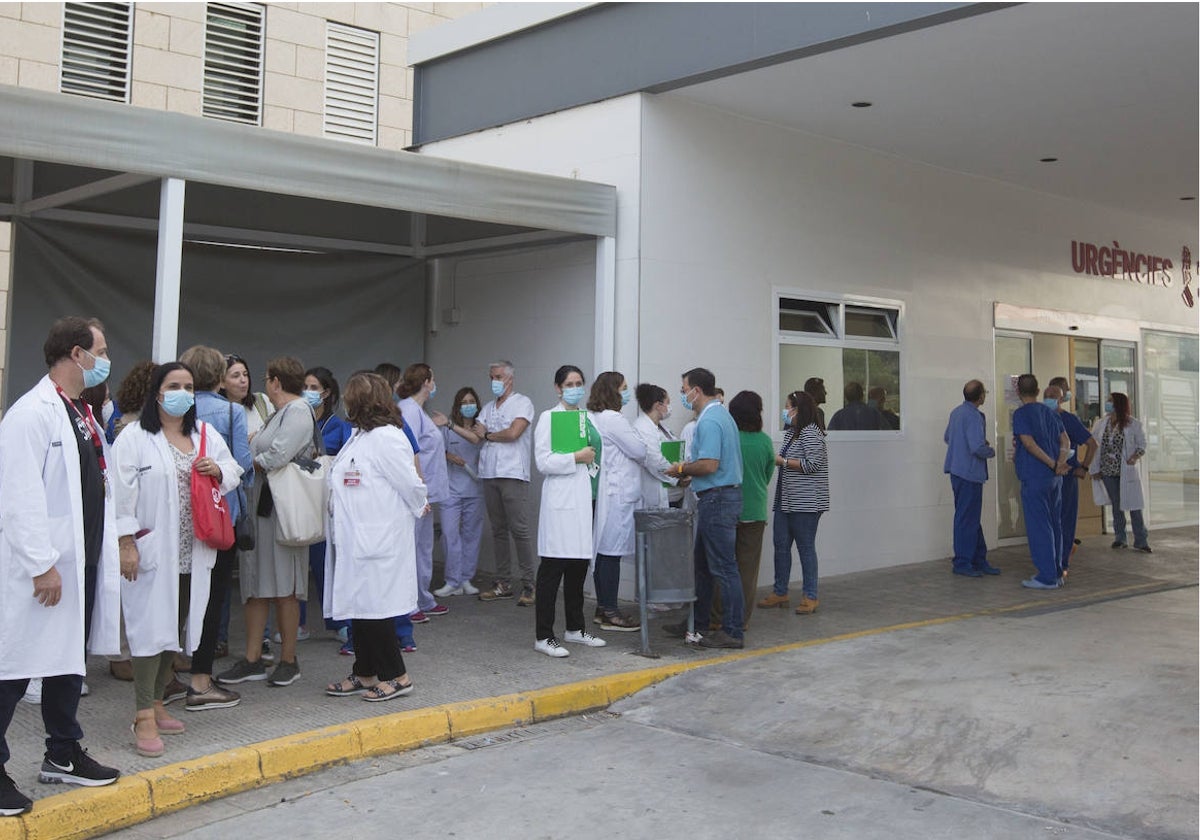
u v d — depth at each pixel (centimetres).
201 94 1420
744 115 991
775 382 1014
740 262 988
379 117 1573
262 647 680
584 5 952
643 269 914
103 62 1347
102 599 482
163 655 540
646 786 521
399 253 1085
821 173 1061
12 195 856
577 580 758
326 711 594
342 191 758
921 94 918
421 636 781
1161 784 504
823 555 1058
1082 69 847
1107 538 1402
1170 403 1564
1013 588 1011
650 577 738
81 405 483
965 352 1214
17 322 859
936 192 1184
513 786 522
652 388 827
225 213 938
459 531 945
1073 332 1366
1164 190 1313
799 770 543
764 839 458
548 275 1011
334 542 615
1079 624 835
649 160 922
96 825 462
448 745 587
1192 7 713
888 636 790
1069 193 1330
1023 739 568
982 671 691
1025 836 460
